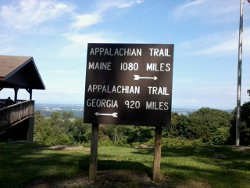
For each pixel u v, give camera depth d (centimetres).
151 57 816
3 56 2469
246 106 2358
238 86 2012
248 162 1178
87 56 841
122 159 1159
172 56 809
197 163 1112
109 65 830
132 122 817
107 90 827
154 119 811
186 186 821
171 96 806
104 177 855
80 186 801
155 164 836
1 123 1933
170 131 6212
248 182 883
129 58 823
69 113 9706
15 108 2169
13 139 2436
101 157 1209
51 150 1365
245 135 2341
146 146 1830
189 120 6169
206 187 829
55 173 910
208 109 6662
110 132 6519
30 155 1207
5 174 914
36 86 2791
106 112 827
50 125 8100
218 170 1008
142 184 811
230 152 1443
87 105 834
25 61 2352
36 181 850
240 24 2055
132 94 819
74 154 1232
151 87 814
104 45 834
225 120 6406
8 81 2272
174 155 1339
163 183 828
